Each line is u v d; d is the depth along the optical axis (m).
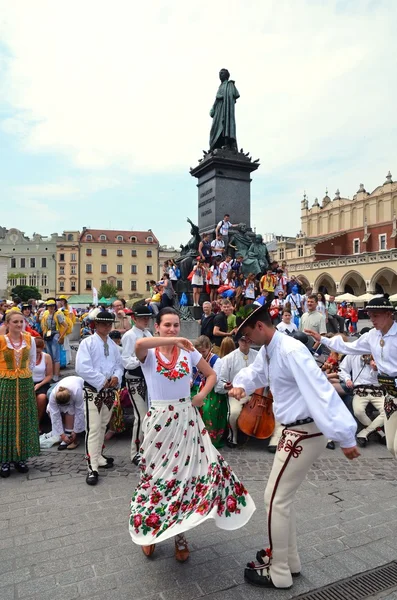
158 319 3.36
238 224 14.91
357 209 59.47
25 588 2.83
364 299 32.69
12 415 4.83
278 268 15.08
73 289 82.19
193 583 2.87
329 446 5.87
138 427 5.23
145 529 2.83
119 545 3.35
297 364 2.67
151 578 2.92
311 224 66.88
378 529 3.59
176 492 2.90
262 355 3.04
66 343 10.72
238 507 2.96
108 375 5.00
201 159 15.80
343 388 6.52
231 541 3.40
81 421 5.89
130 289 83.19
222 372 5.76
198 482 2.95
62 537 3.48
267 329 2.85
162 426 3.01
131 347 5.14
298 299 13.43
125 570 3.02
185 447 2.99
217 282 13.00
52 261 83.12
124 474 4.89
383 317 4.00
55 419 5.85
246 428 5.62
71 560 3.15
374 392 6.15
